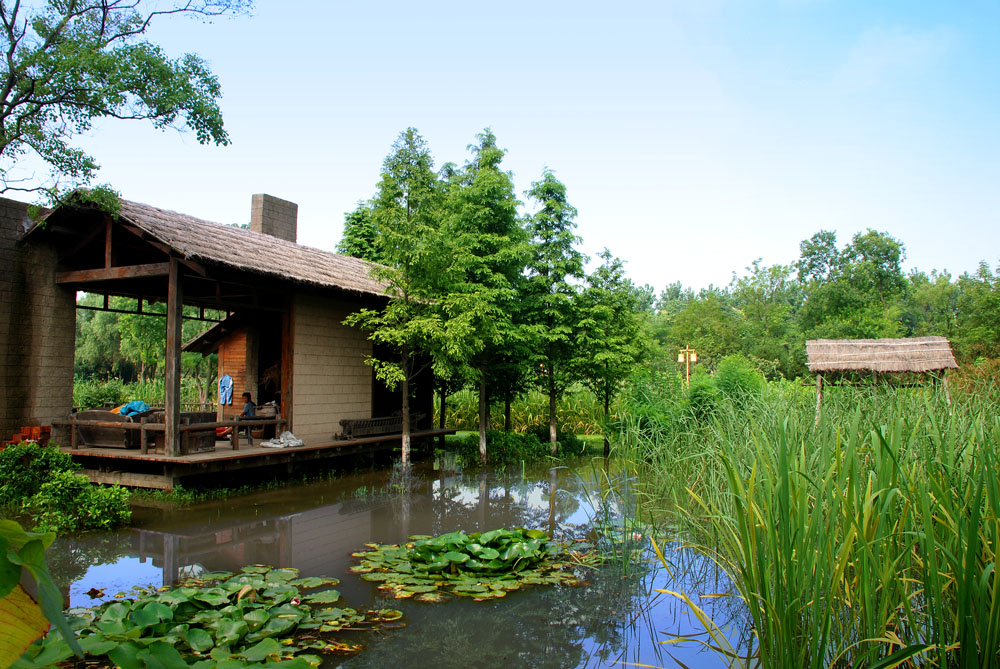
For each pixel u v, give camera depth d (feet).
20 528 2.97
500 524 30.32
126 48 30.07
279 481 40.75
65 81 28.81
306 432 45.47
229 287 49.26
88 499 28.17
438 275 44.78
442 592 20.40
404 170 43.39
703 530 23.31
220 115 32.58
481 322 48.16
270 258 41.96
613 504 34.53
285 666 12.99
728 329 152.46
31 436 37.52
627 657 16.01
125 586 20.49
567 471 47.98
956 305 136.46
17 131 29.78
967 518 12.80
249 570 21.88
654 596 20.33
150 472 37.04
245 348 54.13
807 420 22.77
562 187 59.57
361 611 18.72
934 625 12.17
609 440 58.23
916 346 39.70
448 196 55.47
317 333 46.85
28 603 3.26
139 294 46.16
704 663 15.69
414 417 53.93
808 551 13.33
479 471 48.14
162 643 12.04
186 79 31.42
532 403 74.13
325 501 35.42
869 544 12.54
